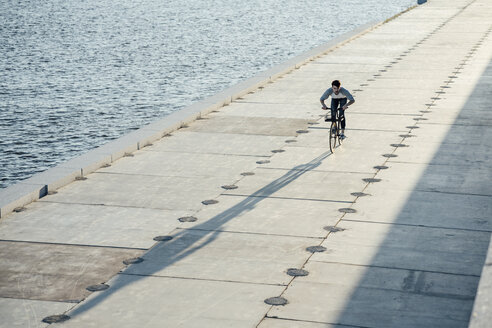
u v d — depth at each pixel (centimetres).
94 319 1151
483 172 1883
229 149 2148
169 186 1816
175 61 5703
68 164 1936
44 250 1425
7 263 1362
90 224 1562
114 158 2048
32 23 8794
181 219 1584
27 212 1639
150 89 4653
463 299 1198
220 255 1395
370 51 4003
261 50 6206
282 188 1786
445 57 3725
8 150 3284
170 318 1151
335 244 1434
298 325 1123
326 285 1259
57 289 1255
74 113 4019
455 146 2128
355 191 1752
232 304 1196
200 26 8188
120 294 1237
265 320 1140
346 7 10525
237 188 1792
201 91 4569
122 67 5497
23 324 1136
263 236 1483
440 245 1420
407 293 1223
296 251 1405
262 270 1324
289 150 2130
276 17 9094
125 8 10750
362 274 1298
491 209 1612
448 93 2855
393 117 2489
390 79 3167
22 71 5397
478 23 5234
